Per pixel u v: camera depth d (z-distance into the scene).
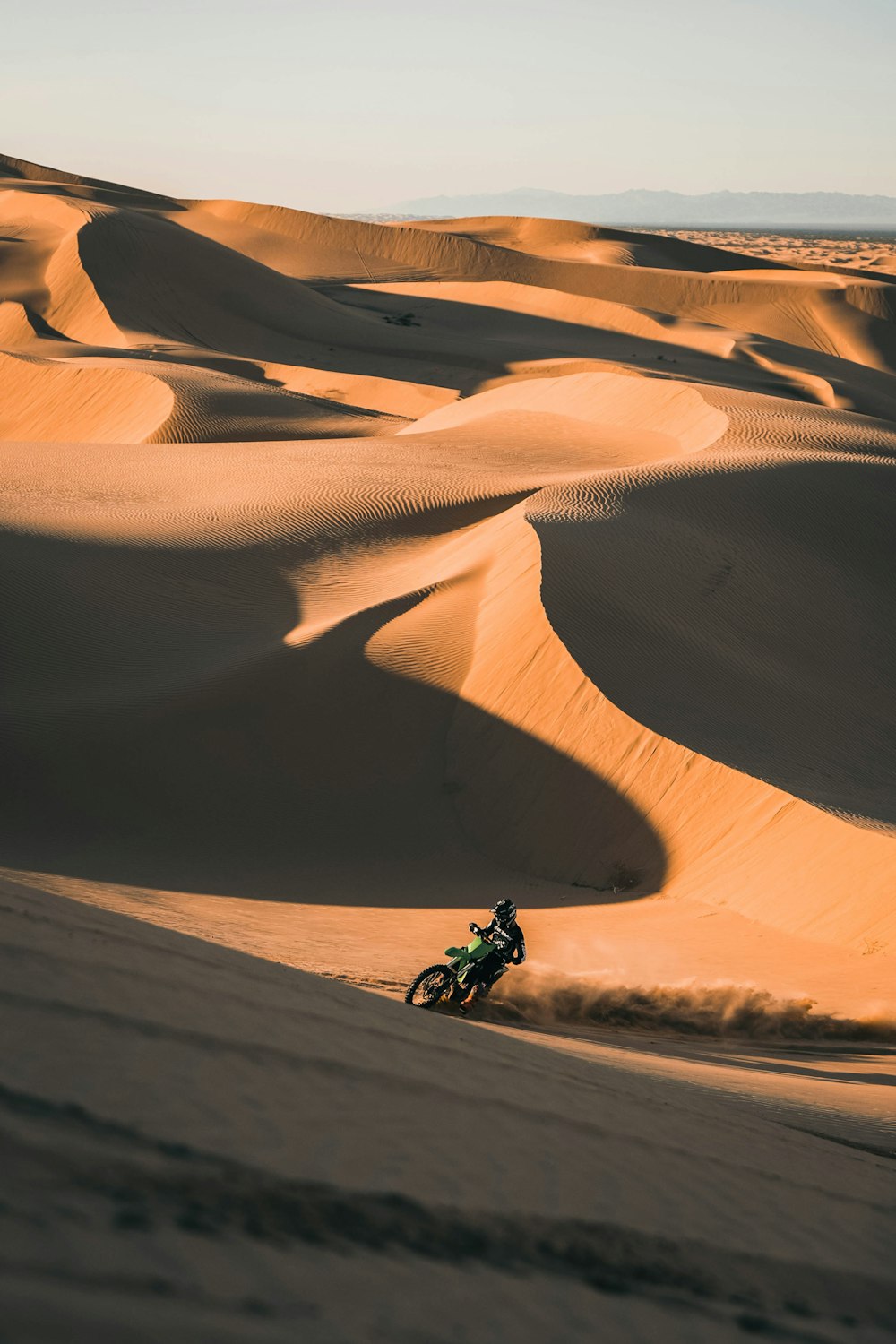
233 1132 9.69
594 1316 9.30
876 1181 17.52
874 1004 48.44
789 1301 11.16
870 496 148.38
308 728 97.12
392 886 80.12
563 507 126.75
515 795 88.00
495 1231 10.16
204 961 15.30
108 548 124.81
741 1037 43.72
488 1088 14.70
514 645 98.31
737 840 74.44
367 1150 10.73
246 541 130.25
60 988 11.05
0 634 106.56
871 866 64.25
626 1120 15.91
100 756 93.31
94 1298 6.52
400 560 130.00
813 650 112.31
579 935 63.84
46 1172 7.71
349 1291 8.00
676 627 104.94
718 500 138.12
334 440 195.88
